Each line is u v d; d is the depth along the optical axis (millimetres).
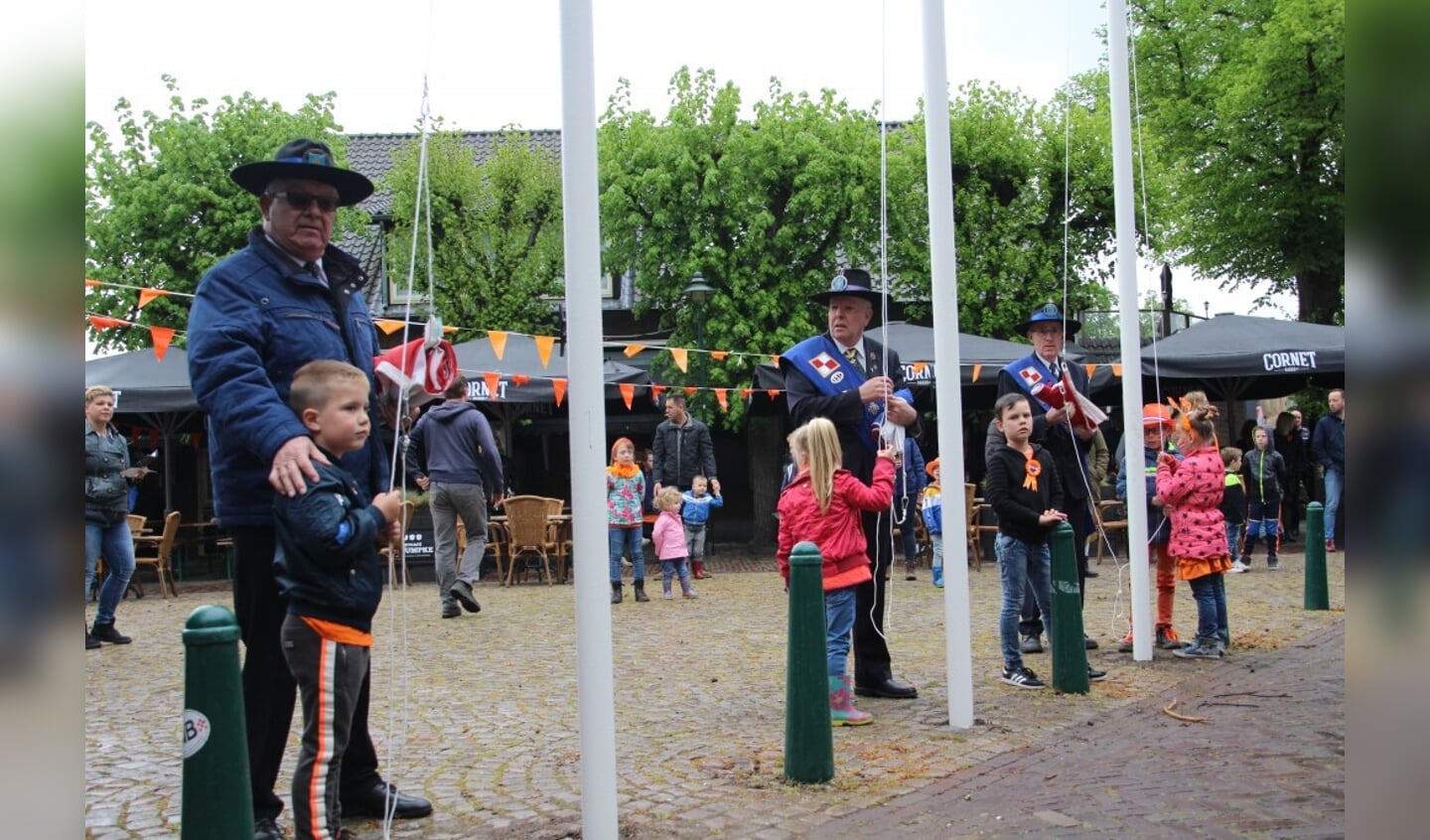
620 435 19484
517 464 19734
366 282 4129
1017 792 4301
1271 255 22688
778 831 3873
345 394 3516
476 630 9062
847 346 6012
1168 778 4469
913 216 16594
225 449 3648
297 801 3387
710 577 13734
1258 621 8695
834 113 16781
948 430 5359
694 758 4879
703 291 15016
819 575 4539
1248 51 20656
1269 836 3770
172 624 10336
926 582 12227
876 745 5051
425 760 4977
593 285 3600
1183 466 7219
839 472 5492
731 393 15992
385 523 3516
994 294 17438
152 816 4203
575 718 5793
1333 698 5871
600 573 3613
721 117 16188
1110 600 10000
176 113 17156
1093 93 18719
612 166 16188
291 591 3375
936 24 5309
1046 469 6504
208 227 16906
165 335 10195
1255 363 13914
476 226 17750
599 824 3611
